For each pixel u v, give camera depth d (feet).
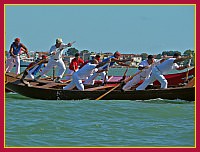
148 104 175.01
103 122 141.90
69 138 121.29
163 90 185.16
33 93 190.29
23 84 192.65
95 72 201.67
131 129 132.67
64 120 143.33
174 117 151.64
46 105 171.42
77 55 211.00
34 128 131.03
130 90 185.68
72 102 179.83
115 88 195.93
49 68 217.15
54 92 187.62
